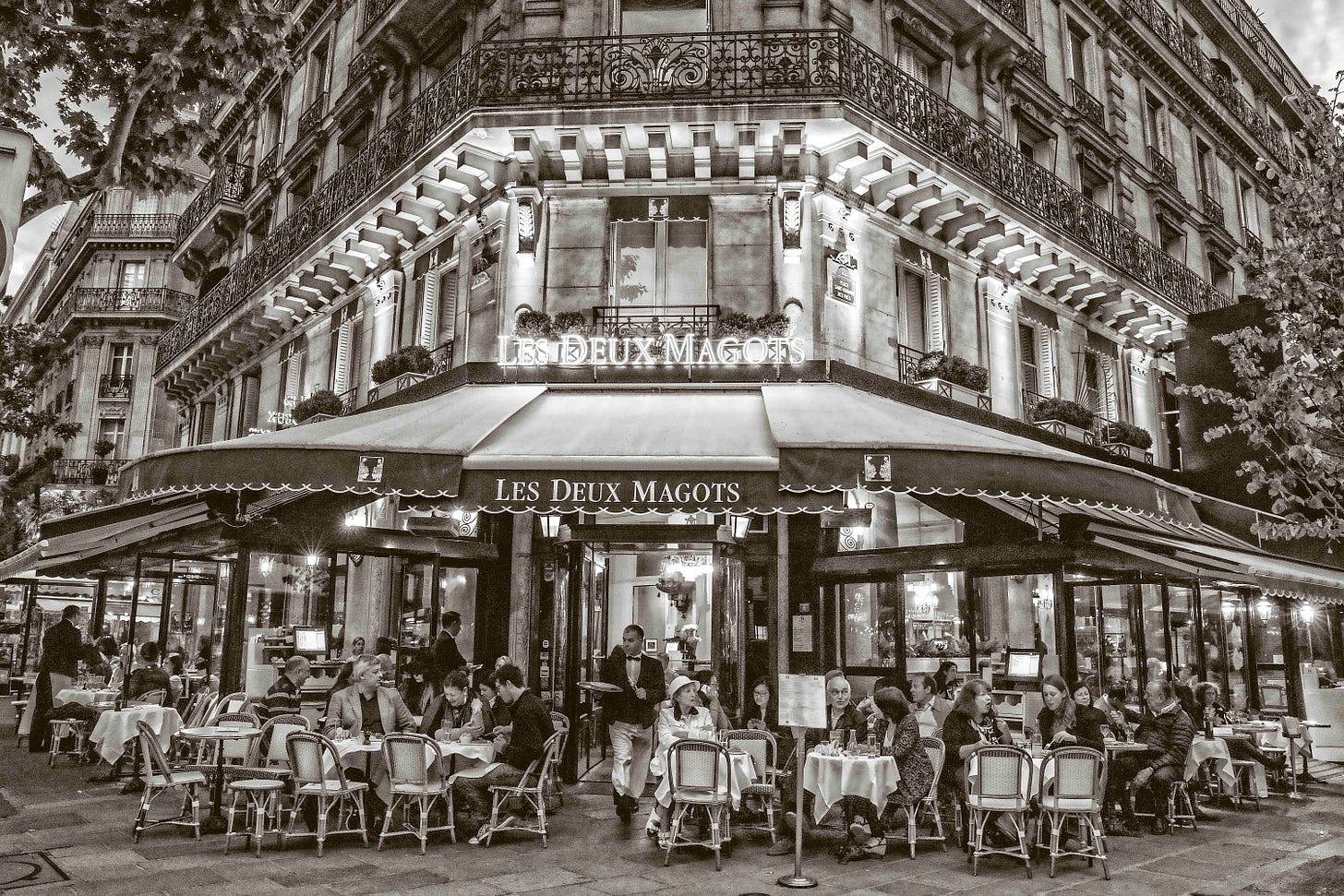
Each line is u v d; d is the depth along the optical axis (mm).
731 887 6402
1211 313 16703
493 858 7074
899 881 6672
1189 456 16562
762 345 10859
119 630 19281
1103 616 11586
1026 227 13352
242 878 6305
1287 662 15914
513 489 7945
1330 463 7969
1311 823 9094
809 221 11516
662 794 7445
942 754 8172
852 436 8031
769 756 8562
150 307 34312
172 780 7516
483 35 13062
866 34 12789
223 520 10445
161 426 33406
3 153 2947
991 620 10914
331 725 8281
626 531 10516
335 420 11070
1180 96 21328
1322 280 8367
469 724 8516
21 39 5762
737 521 11406
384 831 7328
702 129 11164
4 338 20797
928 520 12602
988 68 15016
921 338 13031
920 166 11758
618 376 10930
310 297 16328
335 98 18141
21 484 19906
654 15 12188
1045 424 14211
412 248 13969
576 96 11156
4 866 6391
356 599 11727
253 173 22125
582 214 11711
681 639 11953
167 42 6172
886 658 11422
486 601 11344
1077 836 8141
